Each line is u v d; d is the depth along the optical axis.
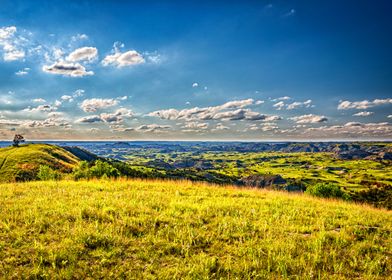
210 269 6.14
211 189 17.31
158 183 18.45
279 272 6.20
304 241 8.20
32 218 8.17
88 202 10.54
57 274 5.43
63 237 7.11
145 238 7.39
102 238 7.05
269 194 17.14
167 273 5.82
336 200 19.09
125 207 10.03
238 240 7.98
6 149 127.94
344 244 8.17
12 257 5.92
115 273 5.68
